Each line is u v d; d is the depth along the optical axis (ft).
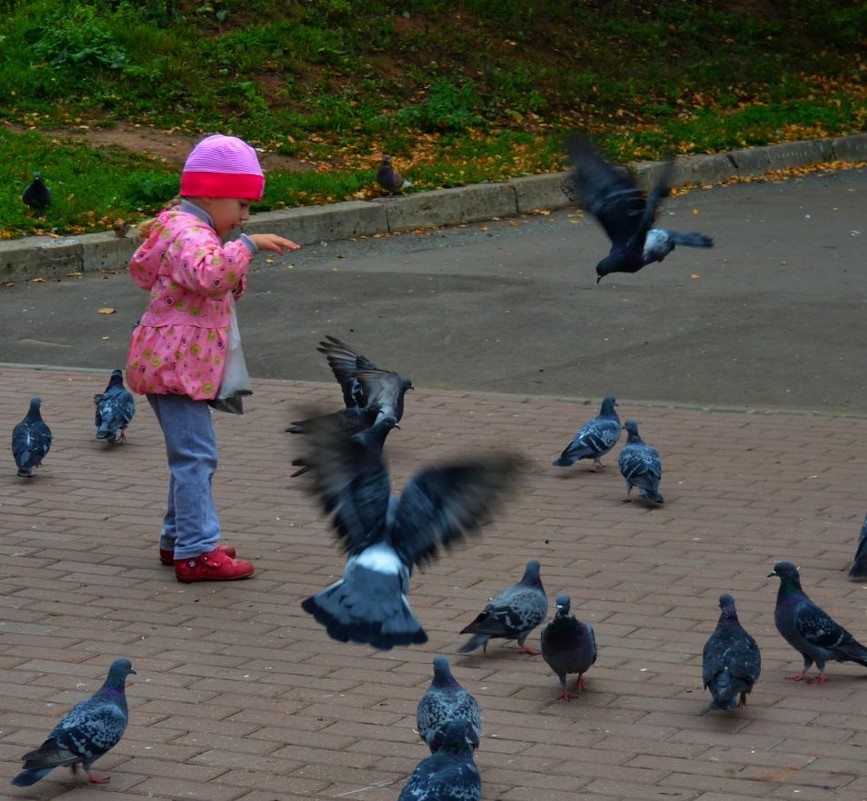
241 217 29.55
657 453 34.30
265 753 21.53
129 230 64.08
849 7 122.31
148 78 83.66
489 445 38.81
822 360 47.65
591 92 96.94
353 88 89.66
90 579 29.50
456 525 15.29
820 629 23.70
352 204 70.90
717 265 63.05
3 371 46.98
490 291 58.13
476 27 101.55
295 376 46.42
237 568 29.43
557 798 19.89
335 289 58.54
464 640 26.09
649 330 51.88
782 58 111.45
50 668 24.84
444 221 73.31
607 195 25.27
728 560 30.25
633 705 23.17
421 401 43.24
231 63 88.17
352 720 22.71
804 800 19.71
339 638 15.26
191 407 29.22
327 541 31.96
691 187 84.17
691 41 109.70
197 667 24.95
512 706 23.18
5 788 20.34
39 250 60.95
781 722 22.45
